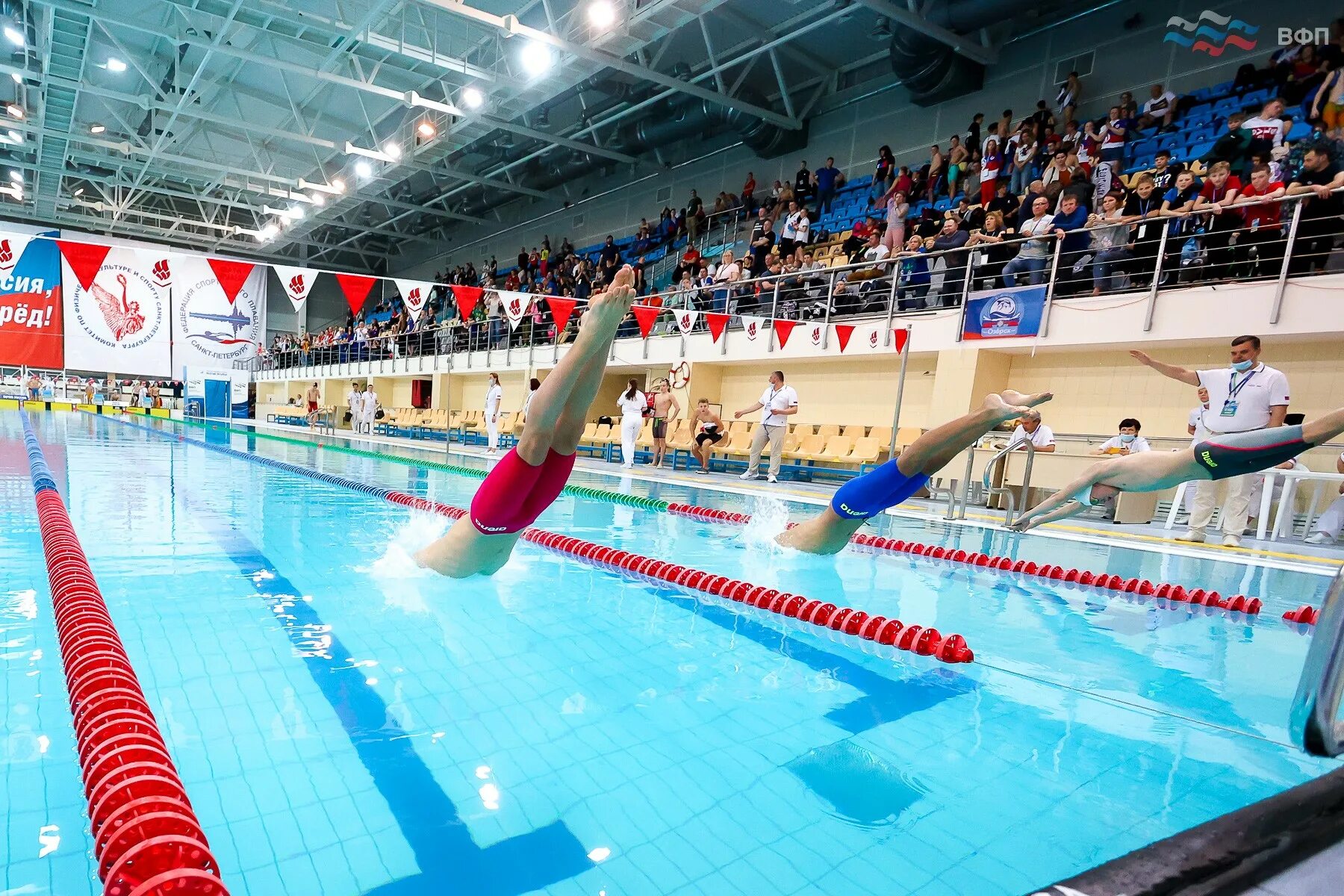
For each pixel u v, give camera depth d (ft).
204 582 9.89
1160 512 23.54
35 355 68.59
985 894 3.96
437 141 45.44
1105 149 27.25
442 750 5.46
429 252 80.89
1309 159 20.20
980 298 26.37
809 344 32.19
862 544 15.47
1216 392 14.73
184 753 5.27
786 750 5.65
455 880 4.00
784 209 42.29
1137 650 8.55
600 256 53.21
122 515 14.89
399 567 11.32
